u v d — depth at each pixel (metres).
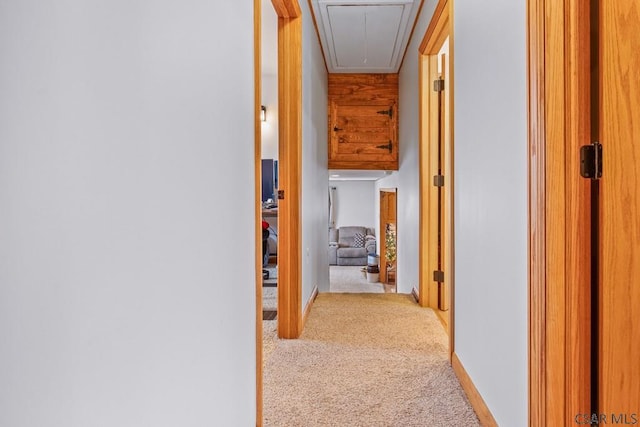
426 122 3.34
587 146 1.12
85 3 0.52
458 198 2.04
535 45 1.18
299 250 2.59
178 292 0.79
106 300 0.56
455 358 2.05
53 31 0.47
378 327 2.77
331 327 2.77
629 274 1.11
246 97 1.32
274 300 3.74
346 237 11.23
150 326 0.68
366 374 2.02
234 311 1.19
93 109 0.54
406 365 2.13
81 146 0.51
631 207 1.11
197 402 0.89
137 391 0.64
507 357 1.39
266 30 4.00
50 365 0.46
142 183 0.66
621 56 1.11
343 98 4.90
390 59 4.48
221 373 1.06
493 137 1.55
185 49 0.83
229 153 1.13
